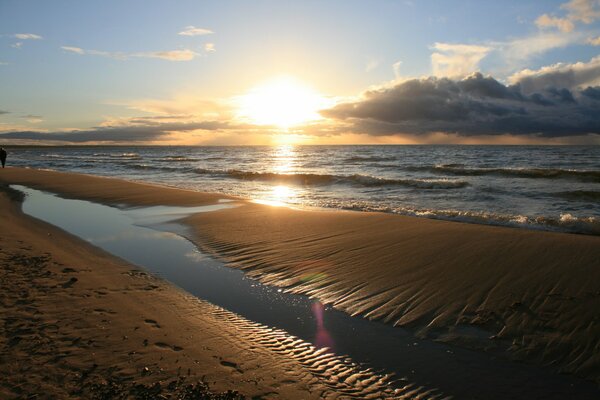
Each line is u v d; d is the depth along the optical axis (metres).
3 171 30.06
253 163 50.94
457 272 6.30
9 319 4.71
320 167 40.38
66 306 5.20
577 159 45.44
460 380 3.81
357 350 4.36
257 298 5.84
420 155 62.69
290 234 9.41
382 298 5.66
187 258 7.91
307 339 4.59
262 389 3.53
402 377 3.86
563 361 4.03
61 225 11.02
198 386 3.49
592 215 12.15
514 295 5.37
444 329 4.76
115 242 9.16
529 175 24.92
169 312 5.21
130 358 3.93
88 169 39.47
